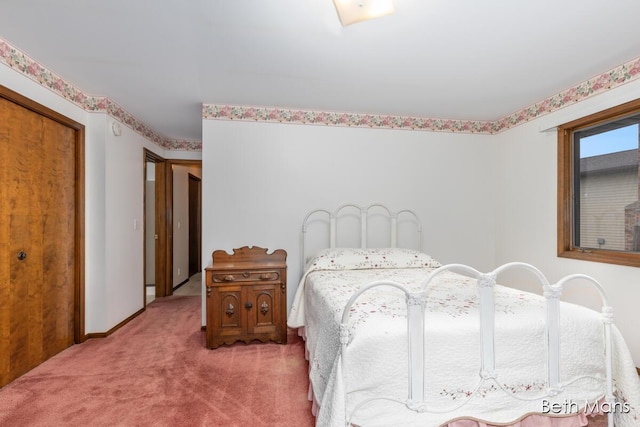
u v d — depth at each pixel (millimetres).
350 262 2629
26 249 2074
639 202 2102
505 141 3209
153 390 1860
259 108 2967
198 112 3123
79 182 2572
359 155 3131
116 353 2373
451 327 1297
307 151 3045
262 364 2203
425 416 1254
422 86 2494
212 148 2902
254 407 1695
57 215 2361
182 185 4980
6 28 1725
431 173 3252
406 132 3211
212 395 1810
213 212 2912
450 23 1682
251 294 2541
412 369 1242
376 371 1232
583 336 1378
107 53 2000
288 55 2021
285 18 1643
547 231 2717
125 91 2600
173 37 1821
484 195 3340
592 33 1771
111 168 2801
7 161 1919
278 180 3002
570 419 1364
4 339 1910
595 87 2309
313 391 1611
